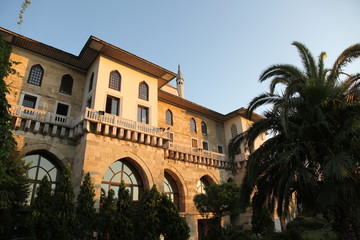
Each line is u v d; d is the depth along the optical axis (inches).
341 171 386.6
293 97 495.2
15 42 798.5
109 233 574.6
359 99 494.9
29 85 804.6
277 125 549.3
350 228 455.5
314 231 1000.9
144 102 938.1
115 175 794.2
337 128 483.5
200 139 1261.1
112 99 867.4
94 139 736.3
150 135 858.1
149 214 613.6
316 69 558.9
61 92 868.6
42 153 737.6
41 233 506.9
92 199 610.9
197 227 992.2
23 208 650.8
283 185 498.0
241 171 1229.1
